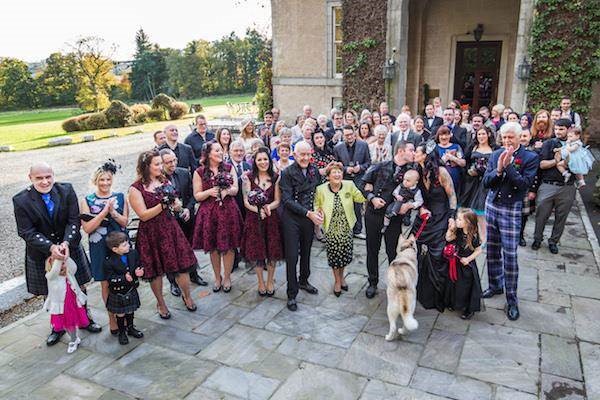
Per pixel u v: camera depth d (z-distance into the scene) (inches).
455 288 173.6
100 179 167.0
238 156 220.7
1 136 886.4
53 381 149.4
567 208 223.5
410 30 546.0
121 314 165.2
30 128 1037.8
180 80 2124.8
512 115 292.5
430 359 153.6
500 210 175.3
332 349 161.5
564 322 171.0
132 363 157.5
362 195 193.2
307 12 539.5
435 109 332.2
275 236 193.9
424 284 180.2
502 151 174.2
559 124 223.1
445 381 142.6
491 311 181.5
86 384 147.4
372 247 192.4
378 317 181.6
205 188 195.0
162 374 151.0
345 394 138.5
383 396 137.1
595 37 369.1
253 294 205.0
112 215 168.7
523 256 228.2
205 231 196.1
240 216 201.0
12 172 515.2
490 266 189.6
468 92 554.3
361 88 494.0
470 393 136.9
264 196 188.2
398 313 160.1
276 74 576.4
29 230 159.2
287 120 584.1
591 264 217.5
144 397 140.5
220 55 2218.3
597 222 276.2
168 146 234.2
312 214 182.5
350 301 195.3
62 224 167.2
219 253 200.8
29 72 1740.9
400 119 266.7
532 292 193.6
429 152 186.4
